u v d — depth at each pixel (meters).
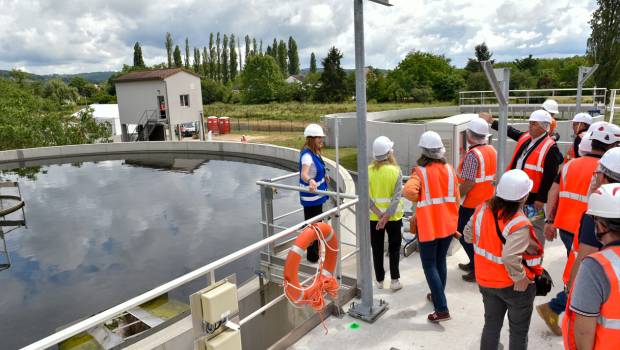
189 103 37.22
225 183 21.73
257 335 5.43
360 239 3.79
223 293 2.75
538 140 4.27
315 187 4.59
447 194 3.64
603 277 1.74
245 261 11.31
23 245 14.20
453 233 3.73
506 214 2.63
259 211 16.44
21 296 10.45
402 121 29.08
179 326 4.55
